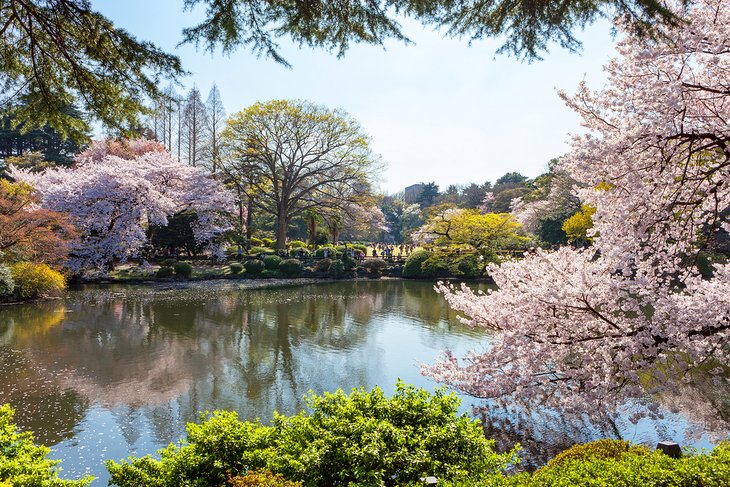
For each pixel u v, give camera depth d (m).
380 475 3.57
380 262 33.59
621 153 5.54
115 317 16.80
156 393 9.45
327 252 35.66
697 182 6.17
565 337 6.27
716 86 5.63
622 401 5.90
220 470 3.97
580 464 3.81
